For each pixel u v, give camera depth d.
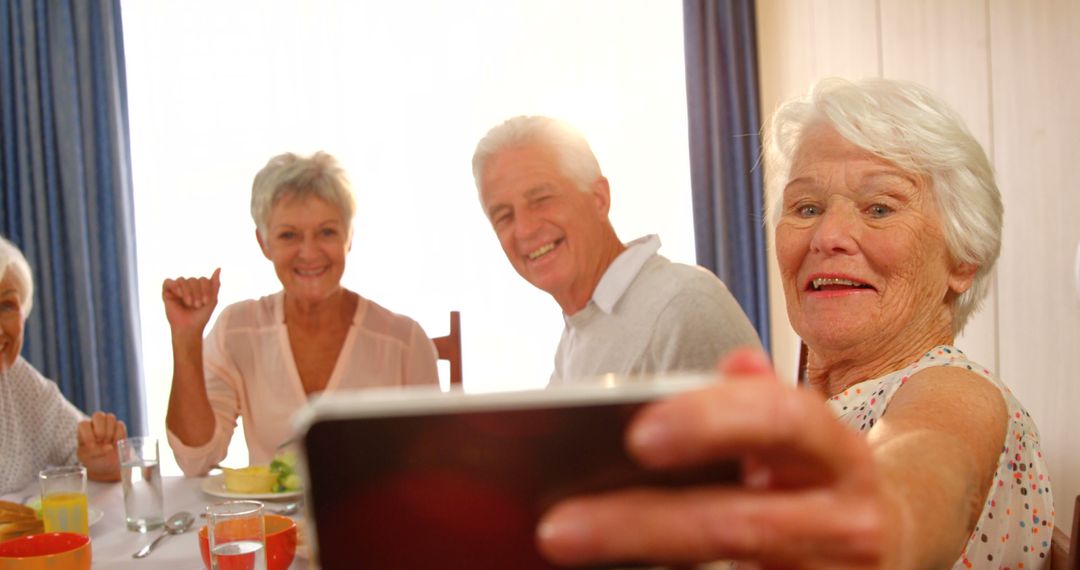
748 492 0.23
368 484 0.30
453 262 3.57
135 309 3.45
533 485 0.30
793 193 0.91
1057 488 1.70
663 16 3.49
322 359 2.01
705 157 3.41
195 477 1.83
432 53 3.50
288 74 3.49
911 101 0.85
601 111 3.50
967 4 2.01
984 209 0.85
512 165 1.43
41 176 3.32
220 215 3.52
